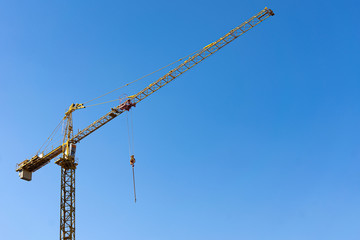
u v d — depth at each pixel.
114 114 97.50
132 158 89.94
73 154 96.31
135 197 83.50
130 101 95.75
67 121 102.50
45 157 99.88
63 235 86.62
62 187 91.62
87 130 99.75
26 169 102.31
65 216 88.69
